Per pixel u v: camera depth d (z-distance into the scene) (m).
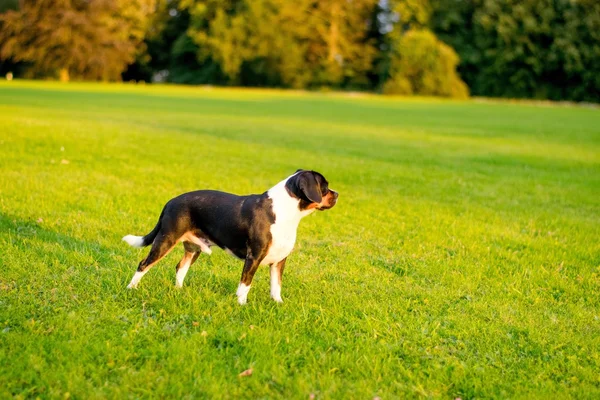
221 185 11.20
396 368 4.57
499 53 64.00
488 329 5.37
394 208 10.23
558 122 32.06
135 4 65.88
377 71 68.25
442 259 7.51
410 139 21.34
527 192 12.42
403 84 59.47
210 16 66.44
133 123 21.11
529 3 62.62
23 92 36.97
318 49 67.56
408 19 67.31
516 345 5.11
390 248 7.96
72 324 4.93
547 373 4.68
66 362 4.37
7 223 7.82
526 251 8.05
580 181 13.95
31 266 6.27
